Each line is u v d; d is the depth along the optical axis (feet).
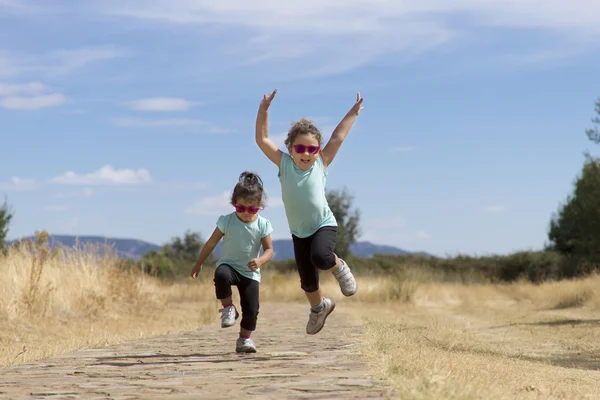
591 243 108.78
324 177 21.04
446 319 56.65
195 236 149.28
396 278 83.35
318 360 20.15
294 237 21.08
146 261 109.81
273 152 20.89
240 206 21.95
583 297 65.67
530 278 130.11
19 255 48.34
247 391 14.85
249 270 22.80
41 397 14.75
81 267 54.24
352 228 121.19
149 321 51.78
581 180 102.99
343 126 21.70
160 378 17.37
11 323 40.01
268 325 42.29
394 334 29.37
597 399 17.92
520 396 15.60
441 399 13.25
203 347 27.04
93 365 20.81
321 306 21.93
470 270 131.75
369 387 14.83
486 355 28.40
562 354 33.88
